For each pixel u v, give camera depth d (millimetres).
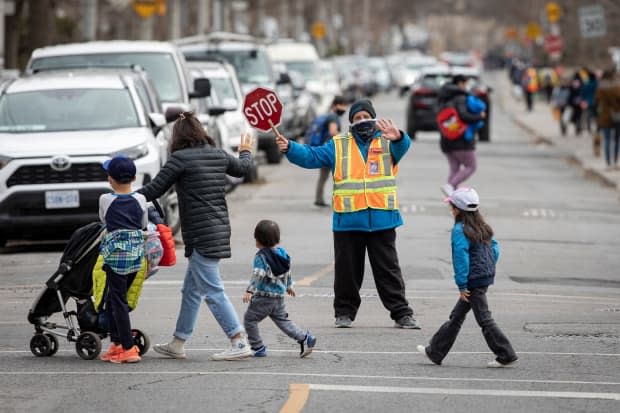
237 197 56500
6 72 61906
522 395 21688
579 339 27188
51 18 83812
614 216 52062
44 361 24625
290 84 80188
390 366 24141
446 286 34406
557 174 70188
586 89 98125
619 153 79938
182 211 24625
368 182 28203
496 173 69438
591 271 38062
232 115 61812
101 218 24391
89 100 42375
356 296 28578
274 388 21984
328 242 42375
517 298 33000
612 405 21031
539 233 46156
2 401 21016
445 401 21172
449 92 51344
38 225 39375
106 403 20859
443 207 52594
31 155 39375
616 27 119312
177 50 53062
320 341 26750
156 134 43094
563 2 195000
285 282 24812
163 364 24266
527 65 177125
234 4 150250
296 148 27859
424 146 88875
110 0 110625
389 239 28359
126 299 24391
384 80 190750
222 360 24609
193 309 24719
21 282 35031
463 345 26406
